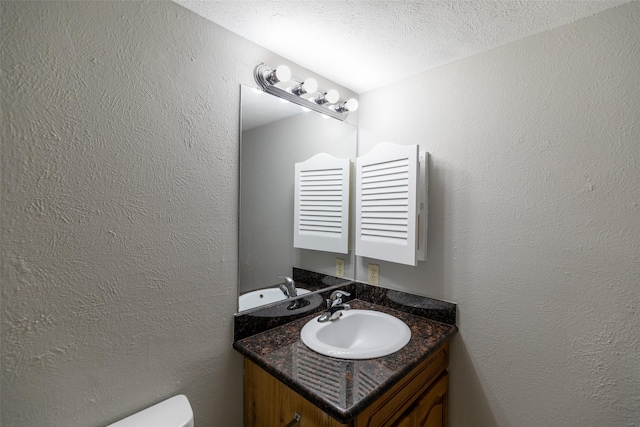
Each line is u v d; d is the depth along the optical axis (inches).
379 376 37.0
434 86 56.6
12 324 28.5
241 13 41.4
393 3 39.2
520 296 46.8
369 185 60.7
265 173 51.2
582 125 41.4
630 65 38.1
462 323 52.7
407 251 53.9
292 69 54.8
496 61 49.2
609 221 39.6
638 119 37.6
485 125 50.3
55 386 30.9
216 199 44.4
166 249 39.1
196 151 41.9
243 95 47.4
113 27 34.2
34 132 29.3
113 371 34.8
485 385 50.3
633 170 37.9
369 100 67.3
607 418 39.9
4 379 28.1
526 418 46.3
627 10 38.2
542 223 44.8
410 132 60.1
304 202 58.4
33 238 29.4
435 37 46.8
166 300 39.1
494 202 49.3
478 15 41.3
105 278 34.0
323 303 61.6
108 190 34.1
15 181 28.4
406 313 59.4
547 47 44.3
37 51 29.4
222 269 45.3
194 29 41.3
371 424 35.4
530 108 45.8
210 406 43.9
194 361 42.0
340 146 65.1
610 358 39.6
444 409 52.3
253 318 48.8
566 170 42.7
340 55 52.5
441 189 55.4
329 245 62.7
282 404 39.9
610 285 39.5
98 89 33.2
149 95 37.1
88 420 32.9
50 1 30.0
